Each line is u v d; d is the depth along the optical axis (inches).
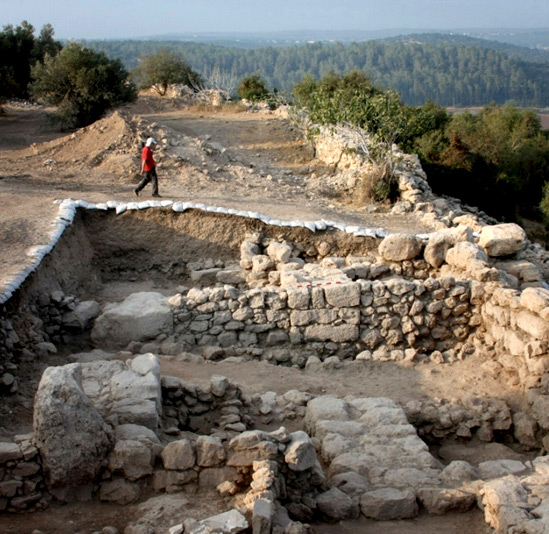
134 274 538.0
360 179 718.5
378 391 375.6
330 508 249.4
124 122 808.9
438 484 270.4
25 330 373.7
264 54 7003.0
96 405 281.6
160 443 263.9
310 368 404.8
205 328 419.2
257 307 419.8
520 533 217.2
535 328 365.1
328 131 874.8
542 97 5654.5
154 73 1605.6
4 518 231.9
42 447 236.5
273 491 231.9
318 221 556.4
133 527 221.5
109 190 637.3
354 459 282.2
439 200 690.2
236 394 329.4
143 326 410.9
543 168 1371.8
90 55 1111.0
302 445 248.1
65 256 480.4
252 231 546.6
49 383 240.1
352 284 420.8
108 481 243.6
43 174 702.5
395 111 747.4
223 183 709.9
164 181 686.5
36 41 1482.5
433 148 1050.1
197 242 543.5
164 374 366.9
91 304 430.6
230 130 1067.3
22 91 1405.0
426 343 427.5
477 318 428.5
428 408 354.0
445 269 487.5
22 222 495.2
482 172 976.9
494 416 353.1
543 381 358.0
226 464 244.7
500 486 241.8
